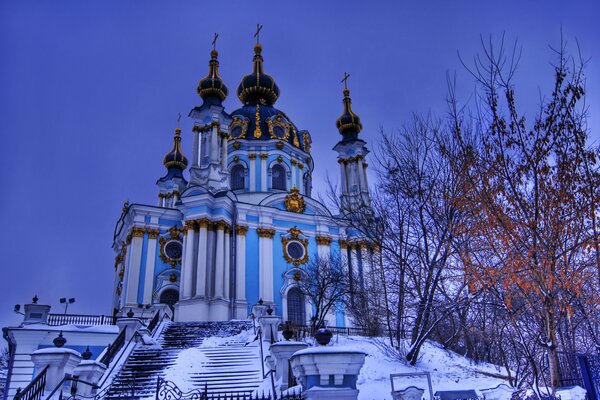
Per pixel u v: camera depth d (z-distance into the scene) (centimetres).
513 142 1271
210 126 4259
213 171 4088
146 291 3772
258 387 1650
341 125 5066
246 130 4716
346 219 2373
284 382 1464
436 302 1939
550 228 1174
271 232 4084
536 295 1243
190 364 1920
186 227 3800
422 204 1933
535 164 1216
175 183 5272
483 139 1318
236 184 4566
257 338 2302
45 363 1275
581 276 1154
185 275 3644
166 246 3950
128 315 2212
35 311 2669
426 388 1778
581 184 1180
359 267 3934
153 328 2681
